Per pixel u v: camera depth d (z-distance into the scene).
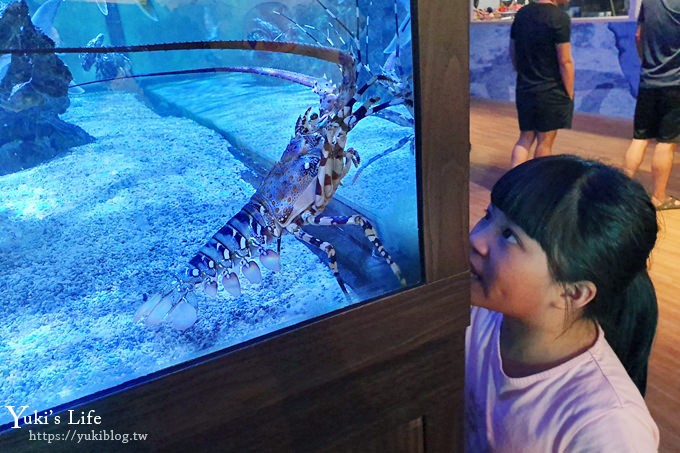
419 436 0.88
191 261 0.70
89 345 0.62
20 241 0.71
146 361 0.61
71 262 0.67
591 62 4.93
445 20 0.65
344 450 0.80
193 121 0.85
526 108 3.18
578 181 0.83
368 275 0.75
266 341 0.66
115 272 0.68
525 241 0.85
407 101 0.69
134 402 0.59
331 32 0.72
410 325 0.78
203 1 0.71
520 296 0.90
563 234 0.81
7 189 0.75
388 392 0.81
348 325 0.72
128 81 0.84
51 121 0.82
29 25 0.75
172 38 0.73
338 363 0.73
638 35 2.86
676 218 2.79
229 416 0.66
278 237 0.78
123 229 0.72
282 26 0.74
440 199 0.74
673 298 2.10
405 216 0.74
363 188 0.74
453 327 0.82
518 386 0.96
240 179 0.78
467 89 0.71
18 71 0.77
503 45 5.92
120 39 0.75
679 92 2.69
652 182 3.04
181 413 0.63
